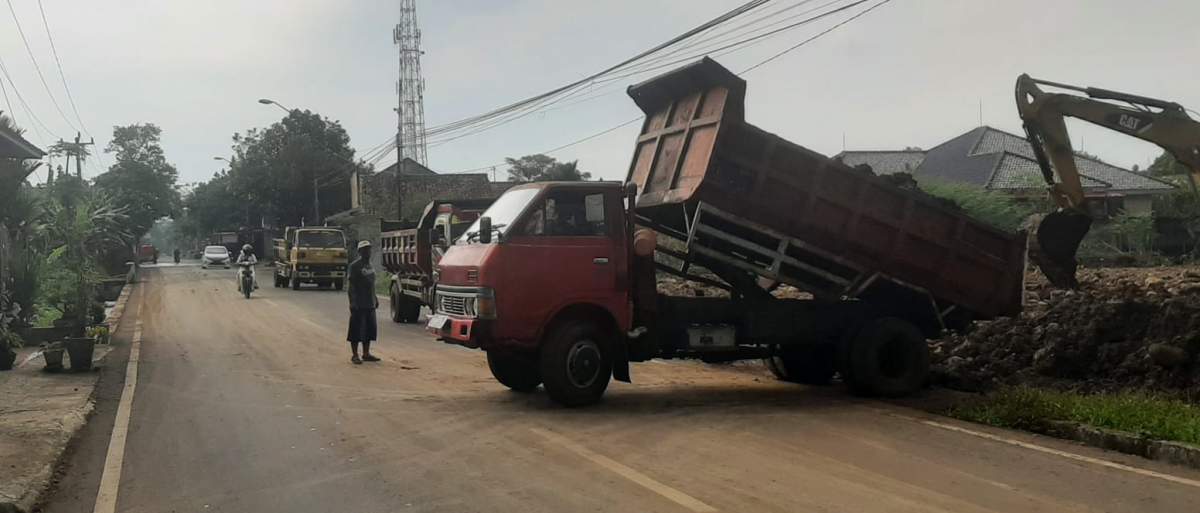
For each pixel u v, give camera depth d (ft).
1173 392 32.27
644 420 29.40
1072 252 44.16
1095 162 137.90
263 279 145.07
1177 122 43.57
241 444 25.91
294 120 206.39
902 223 34.83
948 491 20.77
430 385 37.22
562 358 31.17
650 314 32.96
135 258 183.32
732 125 32.65
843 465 23.25
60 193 56.90
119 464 23.71
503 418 29.71
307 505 19.85
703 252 34.27
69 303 51.93
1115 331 37.70
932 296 36.19
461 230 56.70
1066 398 29.14
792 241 34.17
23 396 32.55
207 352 48.52
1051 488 21.11
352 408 31.63
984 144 154.92
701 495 20.33
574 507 19.44
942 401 33.58
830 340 36.14
